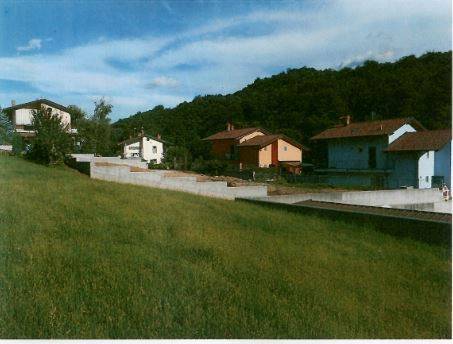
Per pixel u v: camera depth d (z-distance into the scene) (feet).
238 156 179.73
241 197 62.13
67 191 46.78
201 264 25.80
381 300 23.48
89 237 28.68
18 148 89.51
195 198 56.13
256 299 21.01
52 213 34.91
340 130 143.84
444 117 136.98
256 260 27.73
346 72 199.93
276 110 219.41
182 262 25.66
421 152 115.85
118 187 55.01
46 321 16.72
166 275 22.82
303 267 27.48
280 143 169.99
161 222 35.78
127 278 21.70
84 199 42.63
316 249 32.96
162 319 17.89
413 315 21.93
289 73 244.01
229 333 17.58
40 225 30.14
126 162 88.69
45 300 18.12
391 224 42.50
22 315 16.94
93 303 18.49
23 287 19.12
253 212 48.67
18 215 32.53
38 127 77.51
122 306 18.61
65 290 19.36
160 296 19.99
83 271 21.94
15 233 27.35
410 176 118.52
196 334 17.24
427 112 147.74
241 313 19.33
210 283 22.53
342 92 191.21
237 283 23.17
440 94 145.59
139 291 20.24
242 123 222.28
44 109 80.33
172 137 232.73
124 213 37.76
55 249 24.98
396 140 124.06
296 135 188.24
